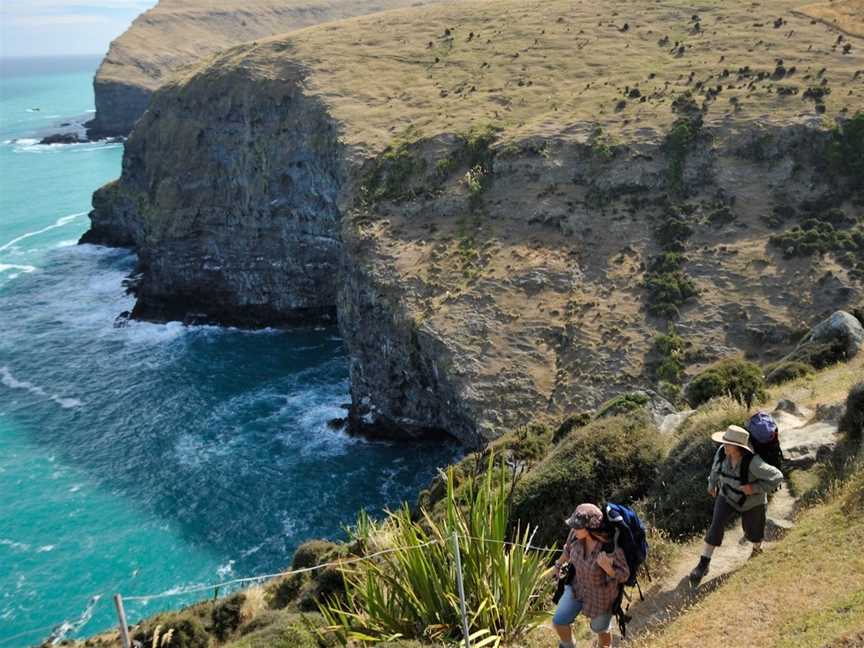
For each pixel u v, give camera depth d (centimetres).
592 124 7406
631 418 2123
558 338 5719
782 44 8356
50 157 18150
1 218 13012
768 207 6519
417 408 6172
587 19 10100
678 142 6925
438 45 10025
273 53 10075
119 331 8619
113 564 4816
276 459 5994
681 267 6122
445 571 1335
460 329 5853
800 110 7031
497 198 7025
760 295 5778
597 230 6581
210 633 2864
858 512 1217
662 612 1231
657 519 1628
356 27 11138
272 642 1692
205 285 9031
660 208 6688
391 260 6644
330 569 2409
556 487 1928
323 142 8331
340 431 6425
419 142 7594
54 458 6069
